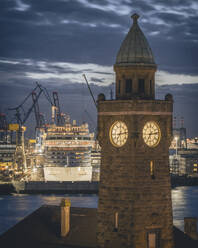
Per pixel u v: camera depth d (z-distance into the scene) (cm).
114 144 6384
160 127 6347
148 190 6262
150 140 6309
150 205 6272
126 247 6234
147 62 6481
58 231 7494
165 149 6394
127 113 6266
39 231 7562
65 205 7294
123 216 6262
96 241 6612
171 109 6419
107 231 6369
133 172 6219
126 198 6250
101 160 6494
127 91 6488
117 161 6334
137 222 6209
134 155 6225
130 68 6412
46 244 6988
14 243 7056
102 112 6456
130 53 6475
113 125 6384
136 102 6225
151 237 6322
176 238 7156
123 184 6278
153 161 6316
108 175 6394
